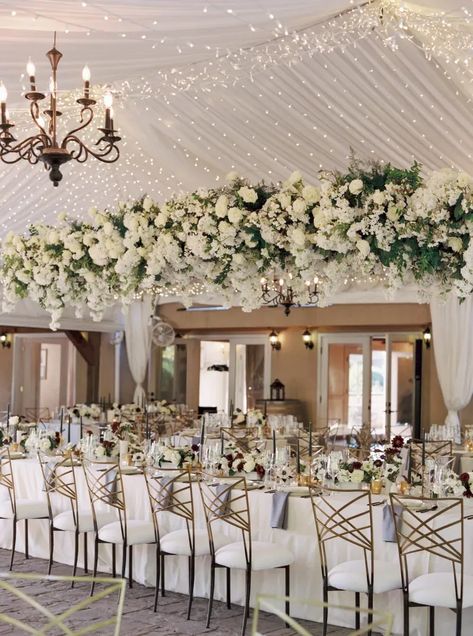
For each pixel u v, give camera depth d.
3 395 19.25
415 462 9.71
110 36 5.88
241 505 7.00
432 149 7.59
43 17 5.38
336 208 5.67
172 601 7.16
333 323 16.27
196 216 6.41
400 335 16.30
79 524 7.68
